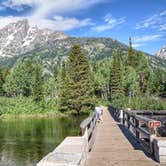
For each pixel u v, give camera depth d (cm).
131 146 1267
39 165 457
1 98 6650
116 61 8344
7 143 2631
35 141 2738
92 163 904
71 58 6412
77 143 695
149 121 1006
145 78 10550
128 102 4200
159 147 896
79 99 6241
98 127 2191
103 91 9400
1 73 13312
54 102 6694
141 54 10900
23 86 11450
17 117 5844
